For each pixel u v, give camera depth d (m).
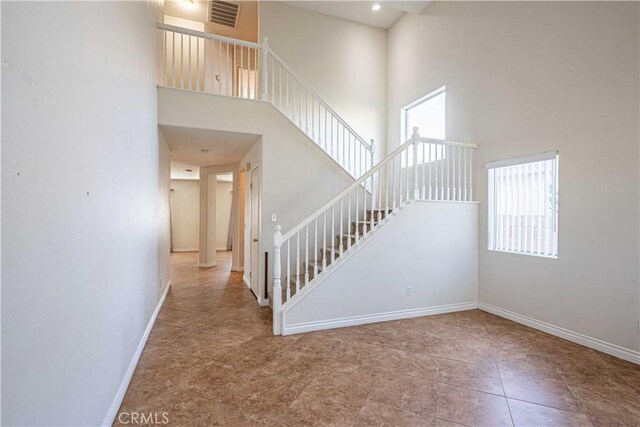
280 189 4.36
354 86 6.03
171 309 4.09
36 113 1.05
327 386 2.28
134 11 2.43
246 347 2.94
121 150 2.08
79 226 1.39
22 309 0.97
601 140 2.88
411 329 3.43
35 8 1.04
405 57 5.77
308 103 5.57
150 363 2.61
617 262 2.77
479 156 4.21
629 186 2.69
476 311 4.10
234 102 4.07
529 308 3.54
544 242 3.42
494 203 4.02
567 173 3.16
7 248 0.90
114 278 1.93
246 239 5.59
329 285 3.45
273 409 2.01
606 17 2.85
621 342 2.74
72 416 1.32
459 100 4.56
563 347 2.97
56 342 1.18
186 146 4.97
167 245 5.04
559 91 3.24
